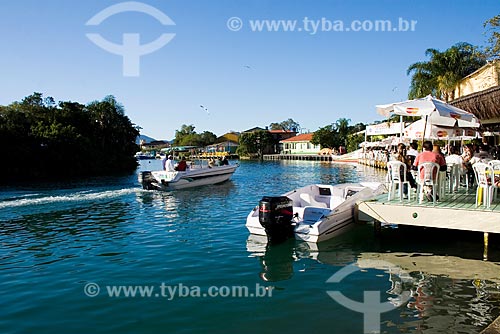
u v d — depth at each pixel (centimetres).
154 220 1292
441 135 1209
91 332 522
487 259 801
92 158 4175
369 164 4328
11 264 823
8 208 1570
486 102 1137
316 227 922
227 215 1363
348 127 7312
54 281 716
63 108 4700
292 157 7169
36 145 3619
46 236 1080
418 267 761
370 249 887
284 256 846
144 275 742
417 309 575
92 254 891
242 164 5706
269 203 905
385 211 886
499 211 755
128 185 2638
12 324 547
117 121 5234
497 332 410
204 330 524
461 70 3269
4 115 4006
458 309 573
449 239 954
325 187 1245
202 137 10144
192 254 873
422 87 3391
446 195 978
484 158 1081
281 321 546
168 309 591
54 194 2034
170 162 2325
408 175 966
